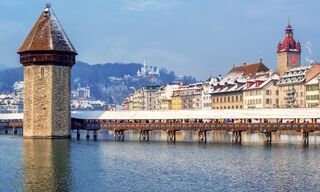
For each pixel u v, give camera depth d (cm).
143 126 13650
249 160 8625
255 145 11875
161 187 6069
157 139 14788
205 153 9831
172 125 13412
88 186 6041
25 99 13550
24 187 5891
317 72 18500
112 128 14000
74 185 6078
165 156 9256
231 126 12825
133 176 6806
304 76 18575
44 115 13300
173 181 6462
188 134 18225
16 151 9806
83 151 10000
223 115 13412
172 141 13450
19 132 18962
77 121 14175
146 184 6244
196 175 6950
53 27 13575
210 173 7131
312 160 8575
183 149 10725
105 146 11388
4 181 6238
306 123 12181
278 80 19938
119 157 9006
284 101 19512
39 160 8306
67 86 13575
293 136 15888
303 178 6700
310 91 18138
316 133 16338
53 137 13350
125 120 14588
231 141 13500
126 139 14625
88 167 7581
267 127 12481
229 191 5859
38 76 13300
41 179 6406
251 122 13250
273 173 7125
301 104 18625
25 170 7119
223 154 9631
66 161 8250
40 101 13300
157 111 14200
